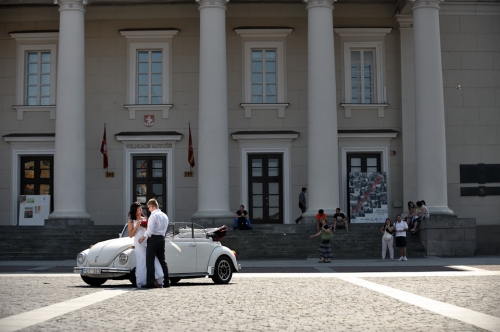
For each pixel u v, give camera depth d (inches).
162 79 1393.9
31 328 356.8
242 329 357.4
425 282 663.1
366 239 1158.3
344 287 612.4
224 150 1202.0
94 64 1396.4
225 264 676.7
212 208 1189.7
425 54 1226.0
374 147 1382.9
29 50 1405.0
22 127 1395.2
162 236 611.5
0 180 1389.0
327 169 1198.9
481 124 1396.4
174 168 1379.2
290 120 1386.6
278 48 1393.9
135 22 1400.1
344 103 1382.9
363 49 1405.0
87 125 1387.8
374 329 355.9
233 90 1390.3
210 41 1208.2
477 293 549.3
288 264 979.9
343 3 1396.4
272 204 1382.9
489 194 1385.3
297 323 380.2
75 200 1214.3
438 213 1198.3
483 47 1405.0
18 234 1168.8
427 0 1232.2
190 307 458.3
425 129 1217.4
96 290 587.8
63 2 1234.6
